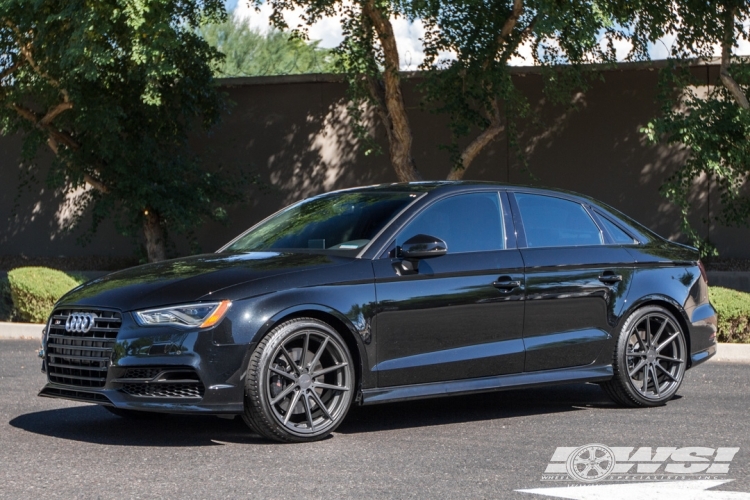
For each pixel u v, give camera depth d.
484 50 15.37
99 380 5.80
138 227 18.48
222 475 5.06
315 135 20.31
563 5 14.01
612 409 7.32
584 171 19.25
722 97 16.58
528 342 6.79
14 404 7.32
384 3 14.50
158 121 18.33
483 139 16.47
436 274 6.43
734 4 15.17
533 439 6.11
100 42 15.10
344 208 6.97
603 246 7.37
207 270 6.09
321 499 4.58
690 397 7.89
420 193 6.83
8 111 17.62
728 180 15.56
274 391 5.86
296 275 5.98
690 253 7.94
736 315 10.69
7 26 16.38
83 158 18.05
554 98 17.34
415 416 6.98
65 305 6.09
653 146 18.92
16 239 21.78
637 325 7.39
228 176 19.62
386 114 17.11
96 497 4.59
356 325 6.07
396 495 4.67
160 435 6.18
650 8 15.28
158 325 5.68
